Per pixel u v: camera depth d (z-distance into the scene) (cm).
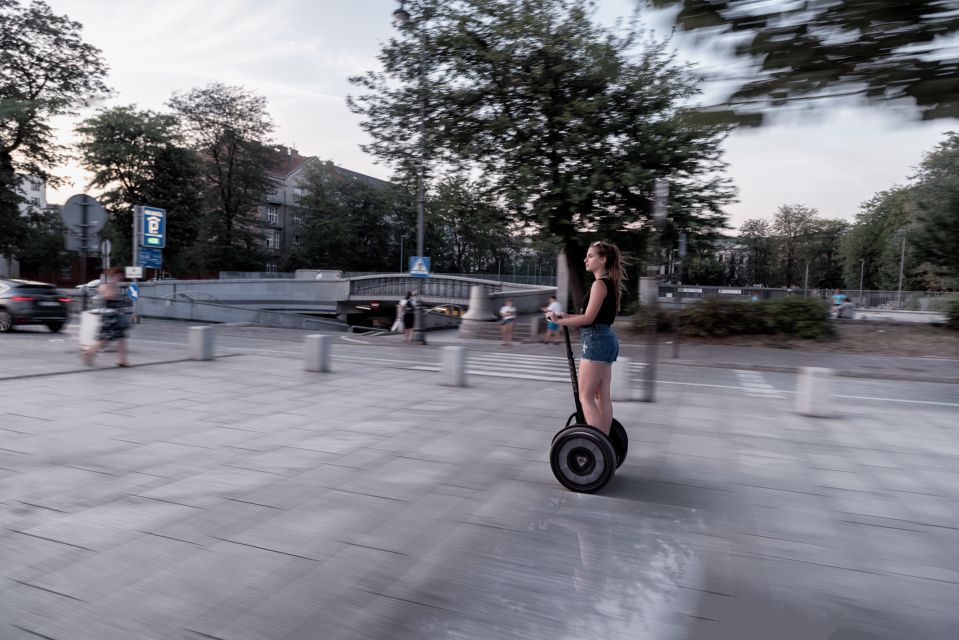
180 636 250
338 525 374
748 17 182
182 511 390
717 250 2073
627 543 357
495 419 699
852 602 291
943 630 266
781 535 375
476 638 254
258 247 6112
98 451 528
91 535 350
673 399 891
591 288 455
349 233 6962
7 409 693
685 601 289
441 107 1950
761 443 620
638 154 1800
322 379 983
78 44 3584
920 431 694
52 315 1694
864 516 411
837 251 8600
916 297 4341
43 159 3525
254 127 5778
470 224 2114
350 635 254
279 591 290
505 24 1770
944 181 1988
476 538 359
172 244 4962
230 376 980
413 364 1271
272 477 465
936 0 161
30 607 270
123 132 4716
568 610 278
